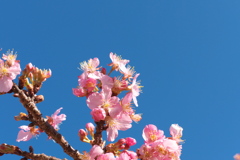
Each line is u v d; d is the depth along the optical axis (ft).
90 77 15.02
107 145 15.06
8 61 14.62
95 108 14.35
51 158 14.70
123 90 15.12
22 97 14.35
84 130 15.60
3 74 14.25
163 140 14.98
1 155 14.69
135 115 15.74
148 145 15.16
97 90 15.39
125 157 14.07
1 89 14.08
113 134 14.85
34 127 16.69
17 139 16.44
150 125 15.88
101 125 14.85
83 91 15.15
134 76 15.35
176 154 14.85
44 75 15.24
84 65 15.71
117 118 14.71
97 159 14.12
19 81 14.71
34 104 14.56
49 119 16.24
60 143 14.58
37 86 15.06
